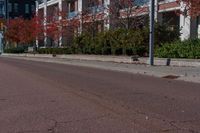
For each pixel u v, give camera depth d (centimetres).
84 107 1148
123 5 4272
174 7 4222
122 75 2289
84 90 1549
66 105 1188
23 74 2375
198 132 832
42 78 2092
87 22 5219
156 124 907
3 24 8844
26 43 8488
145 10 4250
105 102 1235
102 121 950
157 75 2245
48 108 1139
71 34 5872
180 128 866
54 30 6150
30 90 1561
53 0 7694
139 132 834
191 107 1129
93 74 2370
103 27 4759
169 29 3638
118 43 3853
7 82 1883
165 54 3042
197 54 2803
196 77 1980
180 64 2689
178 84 1777
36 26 6888
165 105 1167
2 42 9350
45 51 6341
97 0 5078
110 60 3628
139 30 3638
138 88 1605
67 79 2034
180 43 2998
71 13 6469
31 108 1144
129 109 1108
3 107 1169
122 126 893
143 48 3516
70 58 4641
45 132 853
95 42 4403
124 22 4241
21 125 923
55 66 3312
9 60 4828
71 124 922
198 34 3753
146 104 1188
